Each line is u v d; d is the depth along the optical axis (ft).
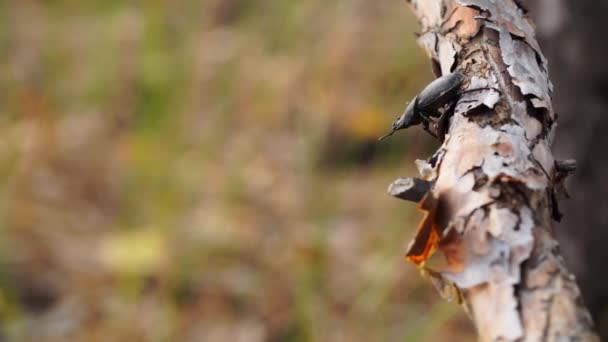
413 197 9.20
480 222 8.46
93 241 33.88
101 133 38.99
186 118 38.83
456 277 8.21
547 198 8.86
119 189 36.37
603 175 21.74
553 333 7.55
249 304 30.60
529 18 11.28
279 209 34.47
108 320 30.37
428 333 27.73
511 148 9.17
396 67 38.73
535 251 8.14
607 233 22.29
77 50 43.73
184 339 29.81
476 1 11.27
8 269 32.19
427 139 36.29
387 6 41.16
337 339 28.40
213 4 43.21
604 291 23.20
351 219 33.68
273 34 41.96
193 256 31.99
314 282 29.78
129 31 42.39
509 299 7.86
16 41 44.93
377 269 30.14
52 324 30.35
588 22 20.40
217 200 34.86
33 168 36.94
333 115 37.58
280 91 39.24
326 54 39.88
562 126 21.76
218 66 40.57
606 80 20.98
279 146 37.63
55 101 41.50
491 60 10.52
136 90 40.34
